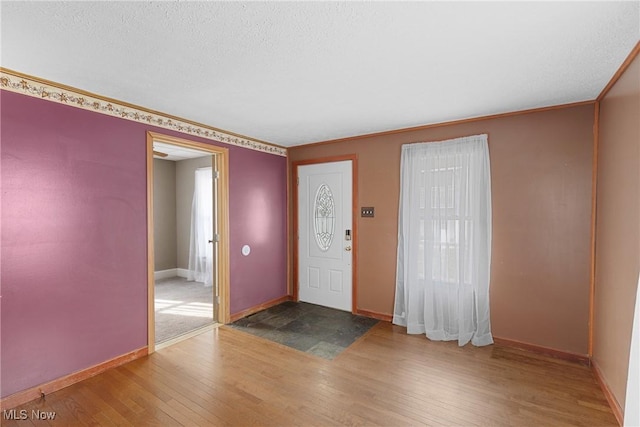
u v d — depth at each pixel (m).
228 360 2.75
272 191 4.32
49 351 2.25
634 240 1.79
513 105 2.74
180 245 6.06
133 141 2.74
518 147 2.91
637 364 1.71
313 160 4.29
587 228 2.65
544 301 2.83
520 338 2.94
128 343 2.71
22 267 2.13
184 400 2.17
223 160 3.61
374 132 3.69
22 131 2.11
